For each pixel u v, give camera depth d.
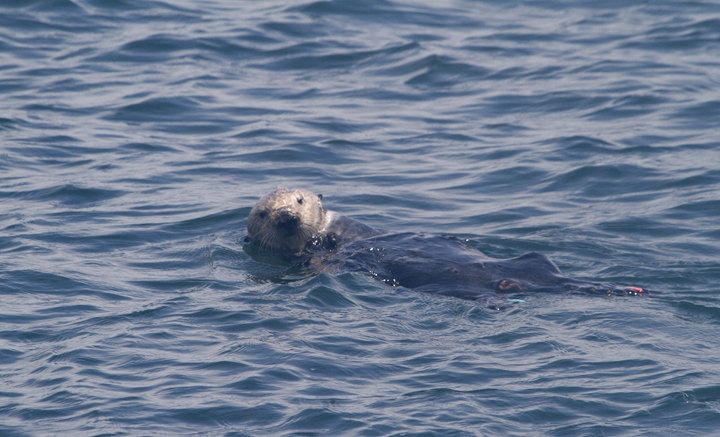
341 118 53.34
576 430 18.12
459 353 22.00
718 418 18.41
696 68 62.31
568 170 43.56
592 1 85.31
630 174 42.62
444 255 29.48
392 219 37.38
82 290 27.34
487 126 52.12
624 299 26.22
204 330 23.69
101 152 46.25
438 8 81.31
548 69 63.22
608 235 34.97
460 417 18.61
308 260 31.72
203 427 18.33
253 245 33.56
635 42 70.00
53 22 70.31
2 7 72.00
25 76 59.00
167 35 68.62
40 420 18.52
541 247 33.59
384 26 74.38
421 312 25.25
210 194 40.28
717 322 24.12
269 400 19.38
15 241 32.66
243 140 48.97
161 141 48.53
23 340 22.94
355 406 19.14
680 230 35.28
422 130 51.56
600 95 56.62
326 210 34.81
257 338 22.97
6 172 42.28
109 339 22.92
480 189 41.81
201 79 59.94
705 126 49.94
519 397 19.53
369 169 44.78
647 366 20.95
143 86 57.97
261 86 59.41
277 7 78.88
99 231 34.56
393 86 60.06
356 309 25.62
